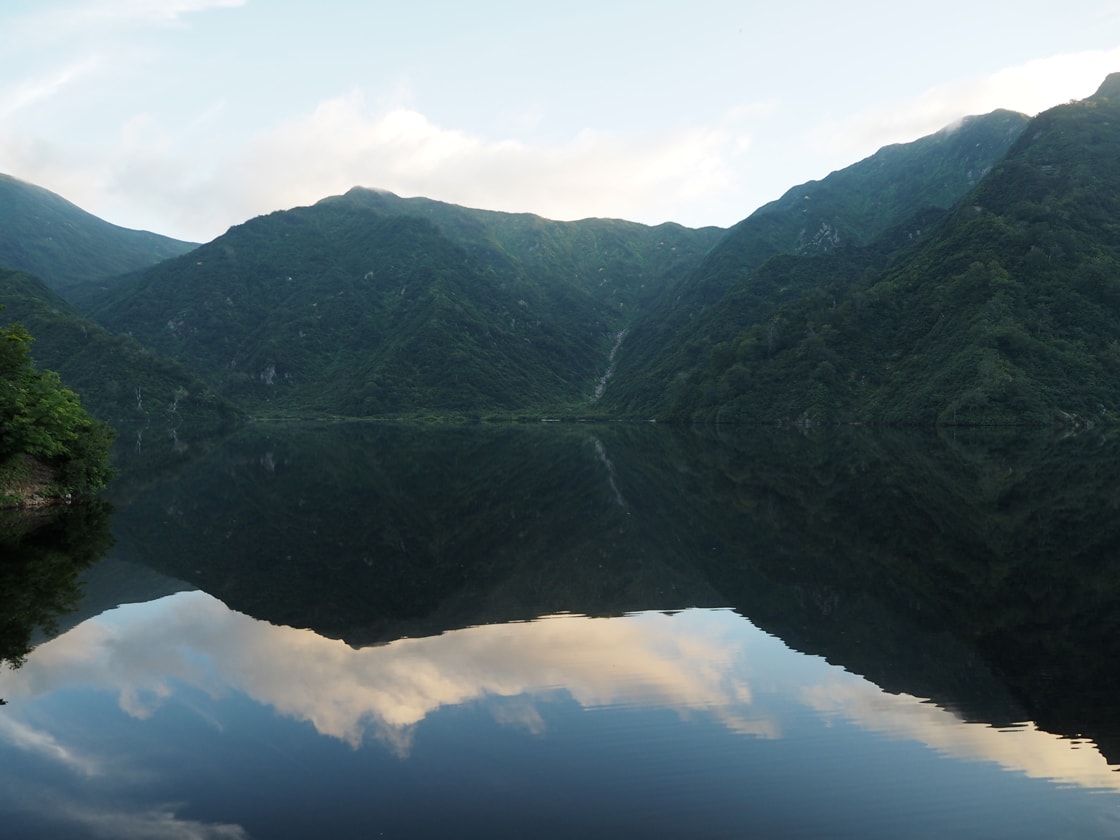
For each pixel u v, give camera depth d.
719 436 139.38
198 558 33.91
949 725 14.92
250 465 83.19
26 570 31.47
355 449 109.12
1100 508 41.91
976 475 61.12
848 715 15.47
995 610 23.19
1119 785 12.51
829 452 91.38
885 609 23.66
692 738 14.48
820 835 11.06
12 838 11.27
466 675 18.34
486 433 159.88
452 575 30.08
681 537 37.38
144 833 11.35
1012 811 11.73
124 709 16.42
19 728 15.54
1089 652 19.08
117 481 67.25
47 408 48.88
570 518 44.19
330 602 26.03
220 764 13.70
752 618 22.97
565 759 13.68
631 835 11.05
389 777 13.08
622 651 19.98
